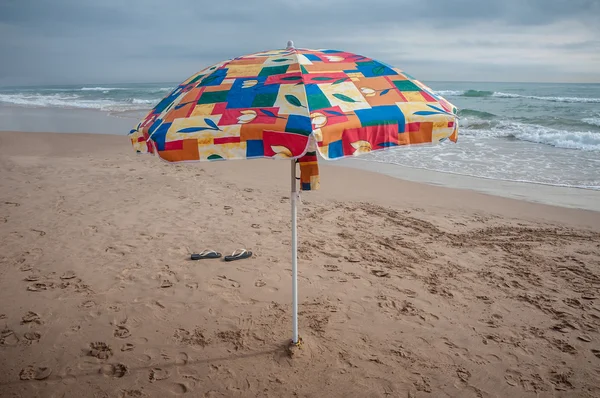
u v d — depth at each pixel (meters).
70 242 5.51
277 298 4.28
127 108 29.38
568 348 3.57
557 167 10.37
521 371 3.29
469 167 10.65
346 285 4.55
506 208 7.33
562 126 16.41
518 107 25.23
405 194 8.19
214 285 4.51
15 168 9.49
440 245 5.68
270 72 2.50
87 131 17.23
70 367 3.27
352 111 2.15
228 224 6.27
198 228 6.09
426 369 3.30
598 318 4.00
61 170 9.41
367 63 2.71
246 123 2.06
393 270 4.92
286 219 6.57
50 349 3.47
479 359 3.43
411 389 3.09
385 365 3.34
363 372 3.26
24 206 6.87
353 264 5.05
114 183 8.41
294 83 2.30
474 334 3.75
